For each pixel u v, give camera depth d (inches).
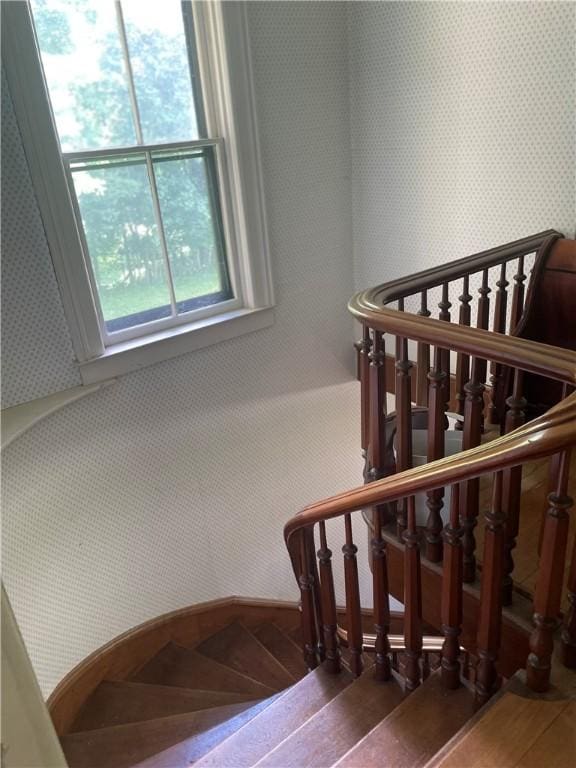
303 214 123.0
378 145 121.0
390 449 78.1
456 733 52.2
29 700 27.9
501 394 93.8
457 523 52.9
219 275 116.2
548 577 47.3
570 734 48.3
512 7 92.4
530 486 80.5
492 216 106.6
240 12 100.7
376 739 56.7
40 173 83.8
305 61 113.5
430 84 107.7
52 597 96.9
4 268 84.1
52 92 86.1
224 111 105.3
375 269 132.2
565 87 90.4
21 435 88.0
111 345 101.9
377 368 67.3
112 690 106.9
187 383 112.6
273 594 146.3
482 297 93.8
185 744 82.3
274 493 137.6
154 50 96.0
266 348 124.8
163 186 102.4
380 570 65.1
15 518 88.5
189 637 127.5
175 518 118.3
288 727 72.6
